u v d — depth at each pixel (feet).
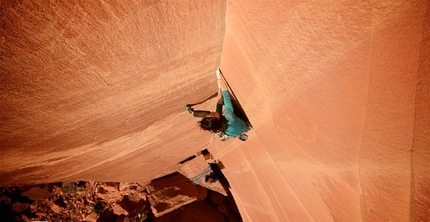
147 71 7.00
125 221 24.56
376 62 4.25
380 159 5.21
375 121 4.89
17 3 3.46
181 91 9.75
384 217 5.90
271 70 6.89
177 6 5.07
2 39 3.90
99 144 11.38
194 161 23.11
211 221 27.76
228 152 17.90
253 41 6.51
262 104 8.82
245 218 24.16
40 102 6.03
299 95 6.54
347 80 4.99
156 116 11.22
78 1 3.89
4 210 21.72
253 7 5.50
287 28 5.30
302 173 8.89
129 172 19.63
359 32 4.17
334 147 6.40
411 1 3.31
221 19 6.47
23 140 7.61
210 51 7.87
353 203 6.89
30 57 4.55
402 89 4.10
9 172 10.66
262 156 12.33
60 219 23.63
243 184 19.26
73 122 7.94
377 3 3.63
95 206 24.09
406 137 4.43
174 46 6.45
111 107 8.11
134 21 4.89
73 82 5.86
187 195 25.30
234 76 9.08
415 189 4.72
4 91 5.09
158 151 16.83
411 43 3.62
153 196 24.35
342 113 5.54
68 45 4.69
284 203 12.54
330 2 4.18
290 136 8.14
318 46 5.05
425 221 4.78
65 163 12.28
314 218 10.03
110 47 5.30
